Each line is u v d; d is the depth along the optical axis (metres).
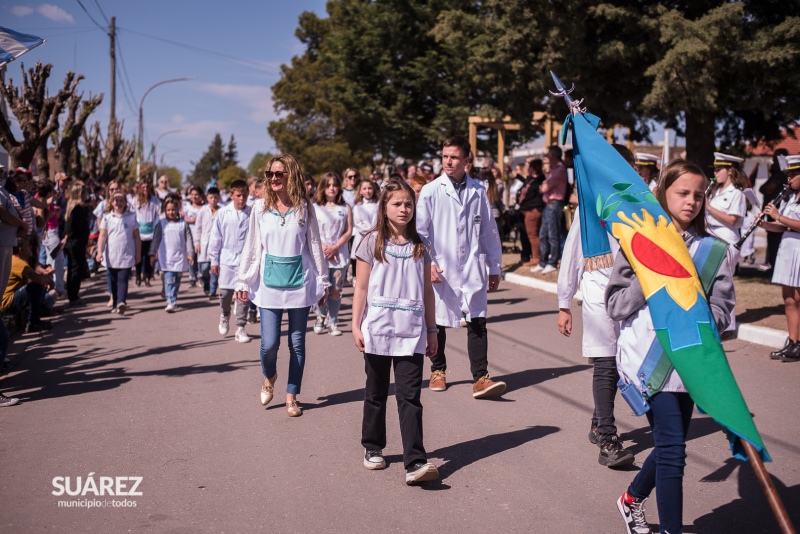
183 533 4.02
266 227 6.20
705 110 12.82
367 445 4.99
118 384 7.26
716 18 11.87
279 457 5.20
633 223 3.75
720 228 8.33
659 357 3.57
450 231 6.63
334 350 8.73
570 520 4.14
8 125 16.20
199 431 5.78
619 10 12.82
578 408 6.27
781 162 7.88
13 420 6.11
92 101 22.14
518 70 14.27
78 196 13.34
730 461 4.98
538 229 15.02
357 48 35.38
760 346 8.25
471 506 4.36
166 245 12.10
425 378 7.45
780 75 12.14
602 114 15.18
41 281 9.88
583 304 5.03
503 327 9.94
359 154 48.06
